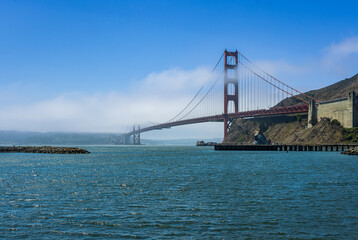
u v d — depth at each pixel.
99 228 23.22
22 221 24.84
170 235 21.75
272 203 30.27
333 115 188.62
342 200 31.39
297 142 189.88
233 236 21.50
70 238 21.33
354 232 22.06
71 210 28.00
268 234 21.80
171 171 59.19
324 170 58.50
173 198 32.81
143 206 29.38
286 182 43.22
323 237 21.22
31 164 79.44
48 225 23.89
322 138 179.25
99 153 150.38
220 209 28.12
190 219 25.17
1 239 21.09
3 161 90.19
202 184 42.00
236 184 41.81
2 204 30.30
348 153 114.12
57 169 65.50
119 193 35.78
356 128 172.50
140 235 21.78
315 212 26.92
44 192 36.56
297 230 22.53
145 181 45.41
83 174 55.34
